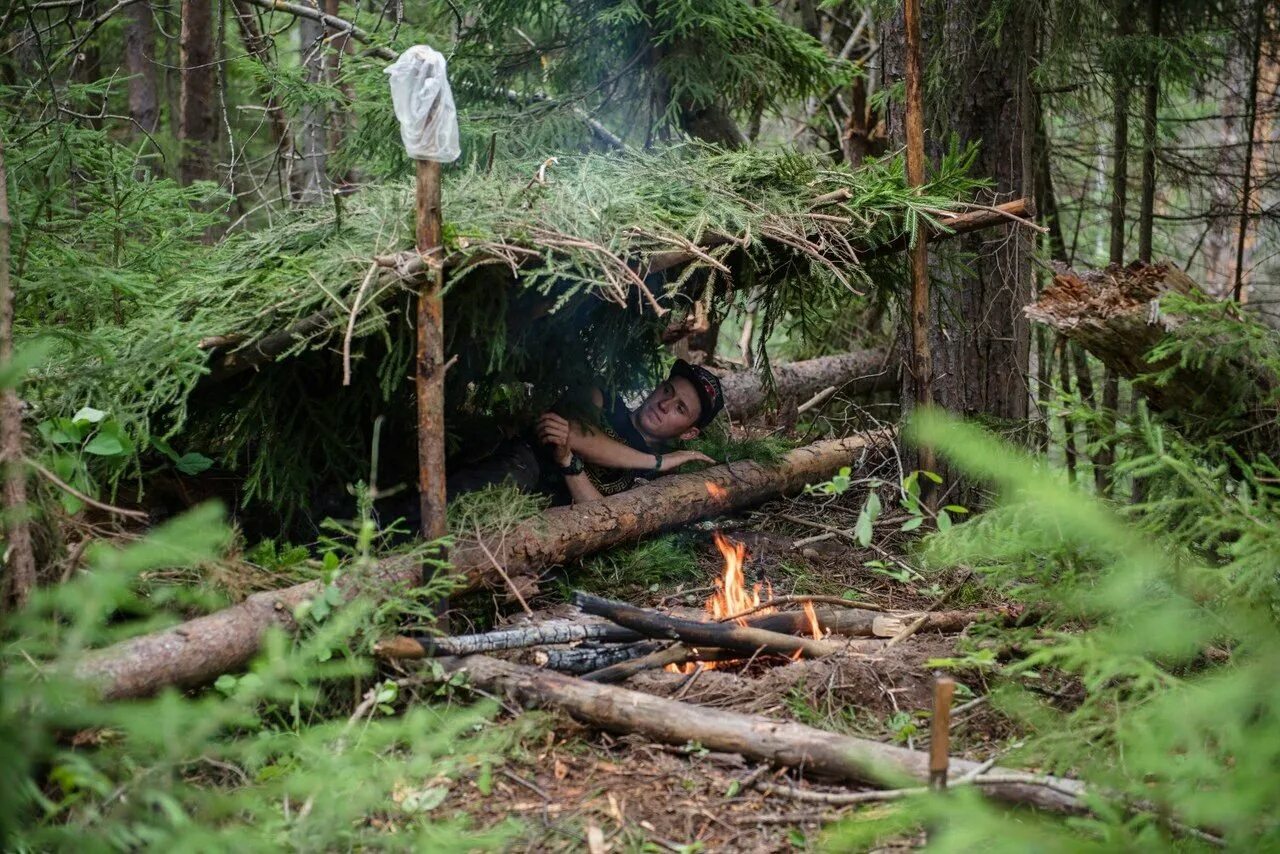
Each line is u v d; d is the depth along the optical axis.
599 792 2.71
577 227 3.60
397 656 3.06
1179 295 3.38
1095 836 2.29
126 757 2.43
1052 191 6.95
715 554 4.73
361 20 7.47
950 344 5.34
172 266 4.43
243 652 2.85
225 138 8.35
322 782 2.43
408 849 2.40
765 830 2.57
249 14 6.36
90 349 3.49
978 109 5.28
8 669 2.43
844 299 5.30
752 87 5.98
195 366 3.30
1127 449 3.49
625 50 5.93
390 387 3.67
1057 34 5.39
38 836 2.09
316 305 3.36
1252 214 6.65
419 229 3.16
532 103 5.98
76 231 4.35
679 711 2.91
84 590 2.15
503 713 3.05
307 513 3.72
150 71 7.06
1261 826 2.08
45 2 5.58
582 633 3.35
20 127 4.48
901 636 3.61
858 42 8.48
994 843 2.17
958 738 2.99
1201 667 3.12
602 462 4.54
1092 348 3.68
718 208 4.06
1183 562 2.84
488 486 3.89
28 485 2.86
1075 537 2.81
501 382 4.23
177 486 3.81
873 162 4.68
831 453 5.46
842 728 3.05
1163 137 6.62
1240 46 6.63
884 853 2.45
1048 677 3.35
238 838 2.24
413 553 3.17
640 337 4.62
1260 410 3.50
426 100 3.06
